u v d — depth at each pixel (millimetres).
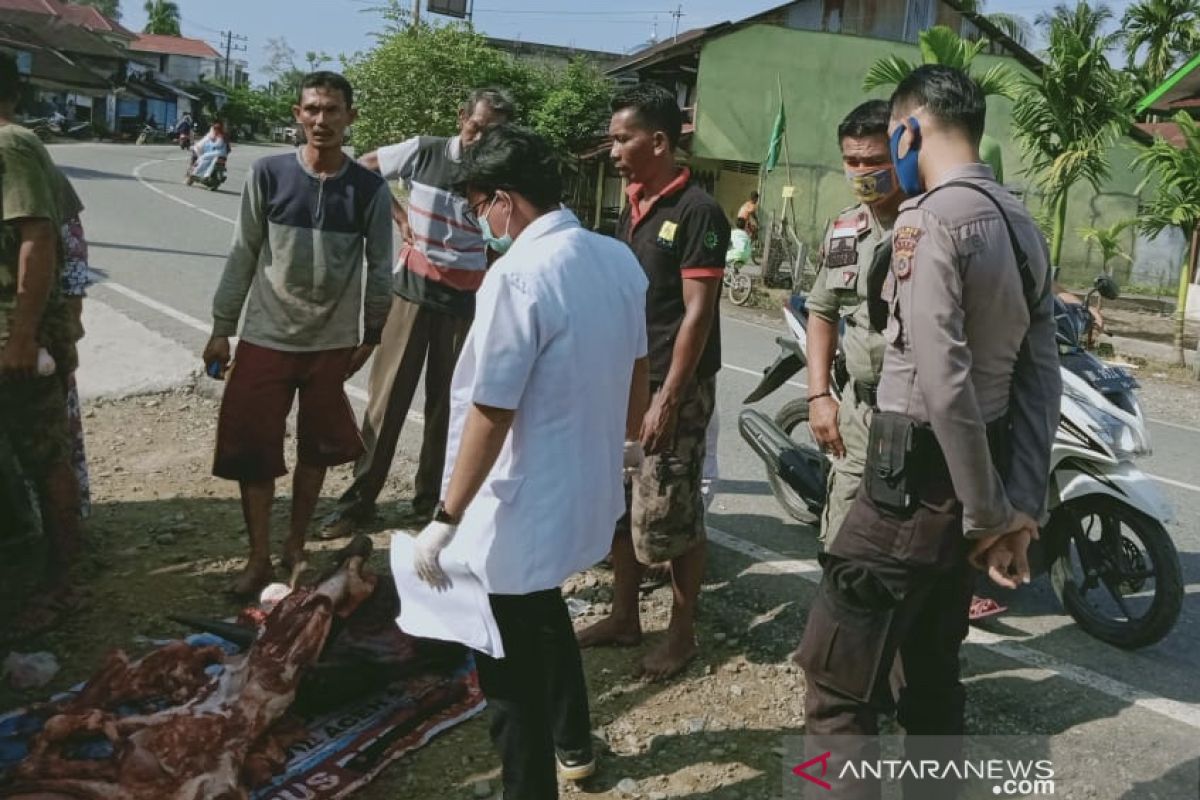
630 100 3365
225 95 69062
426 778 2945
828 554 2533
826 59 20438
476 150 2590
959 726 2715
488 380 2330
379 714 3166
